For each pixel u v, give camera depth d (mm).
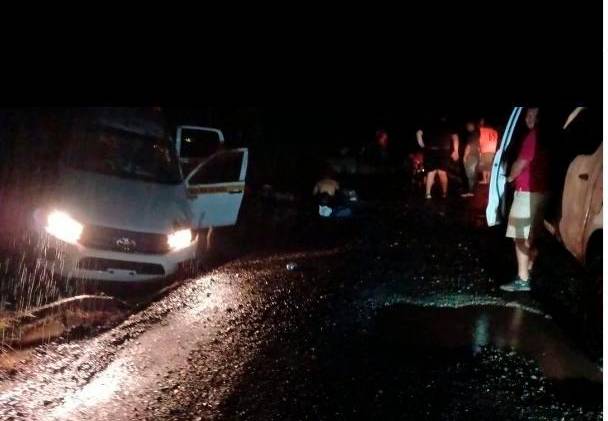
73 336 6535
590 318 5906
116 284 8391
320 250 11031
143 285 8523
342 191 16000
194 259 9195
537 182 7512
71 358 5965
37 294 7473
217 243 11648
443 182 17328
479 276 8750
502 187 8156
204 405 5039
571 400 5023
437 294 7953
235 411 4938
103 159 9453
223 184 10703
